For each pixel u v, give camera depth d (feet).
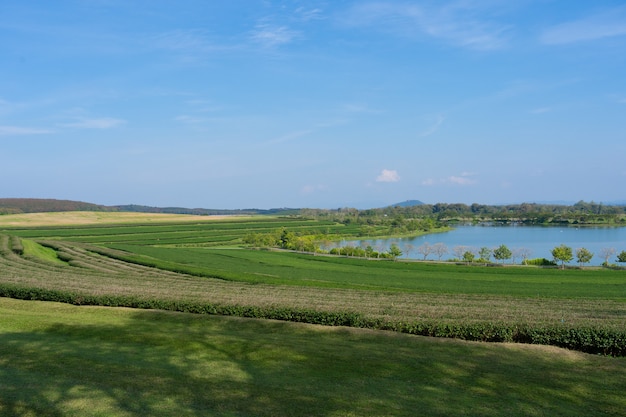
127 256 246.06
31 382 50.49
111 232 439.63
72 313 98.17
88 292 110.52
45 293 111.86
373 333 82.43
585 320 85.92
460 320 85.25
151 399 47.16
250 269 228.22
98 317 93.97
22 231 413.18
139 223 552.00
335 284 177.47
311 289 147.54
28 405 44.55
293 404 47.47
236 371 57.62
